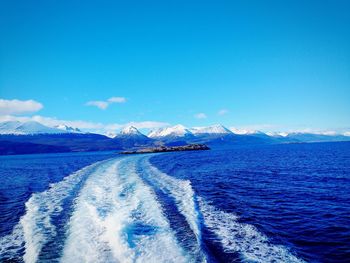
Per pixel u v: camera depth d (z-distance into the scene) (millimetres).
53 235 15242
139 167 53250
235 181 35562
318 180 35969
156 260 11555
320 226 17281
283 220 18516
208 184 32938
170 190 27188
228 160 76062
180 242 13414
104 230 15289
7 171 66188
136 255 12031
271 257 12414
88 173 44938
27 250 13562
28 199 26734
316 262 12359
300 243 14477
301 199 24859
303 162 63969
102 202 22141
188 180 35500
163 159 83500
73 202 23172
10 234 16172
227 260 11938
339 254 13234
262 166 56219
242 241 14109
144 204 21109
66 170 56688
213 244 13602
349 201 23938
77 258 12125
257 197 25625
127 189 27734
